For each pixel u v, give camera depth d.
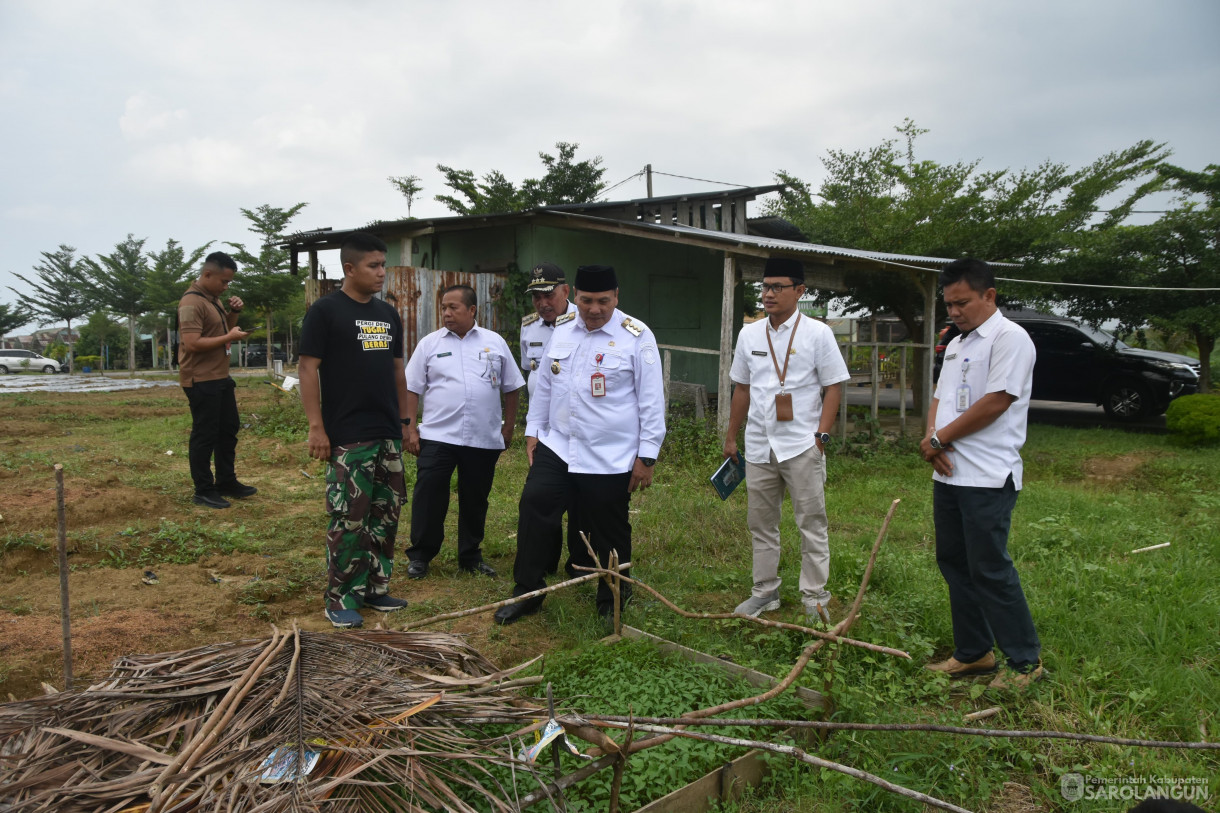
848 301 16.86
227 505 6.57
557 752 2.31
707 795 2.63
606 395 4.35
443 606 4.55
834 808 2.57
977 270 3.46
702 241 9.93
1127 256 14.62
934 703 3.41
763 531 4.52
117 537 5.31
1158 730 3.14
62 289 47.59
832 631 2.87
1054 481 9.23
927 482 8.77
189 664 2.52
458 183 27.36
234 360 45.81
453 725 2.37
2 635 3.70
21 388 22.14
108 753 2.12
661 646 3.84
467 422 5.05
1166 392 14.13
